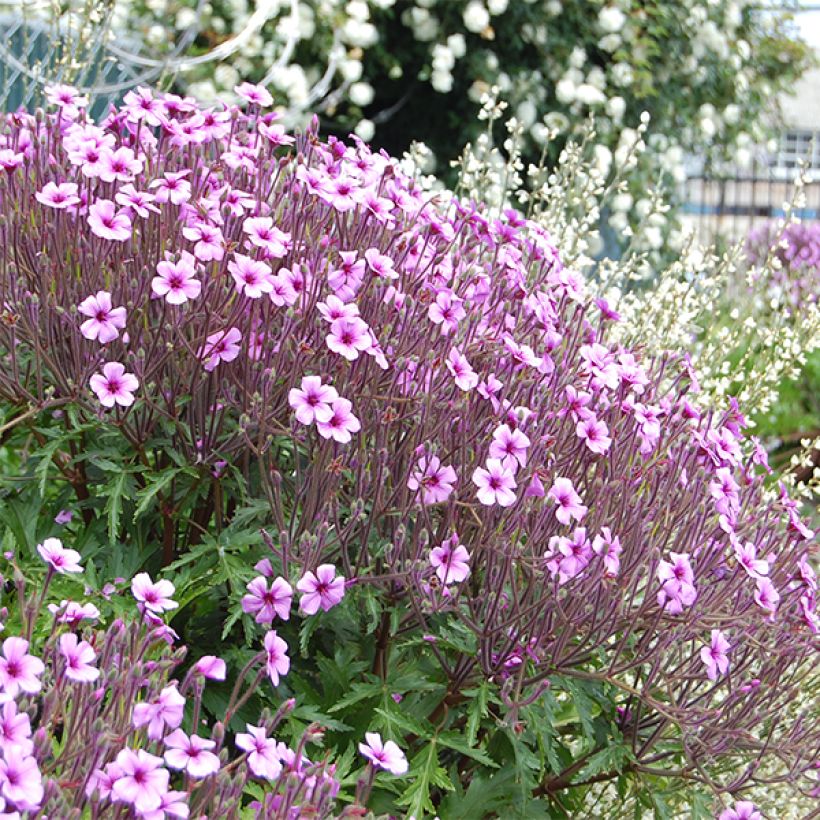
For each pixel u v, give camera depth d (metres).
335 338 2.38
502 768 2.61
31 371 2.69
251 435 2.58
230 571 2.48
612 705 2.66
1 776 1.54
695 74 9.34
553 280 2.97
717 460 2.59
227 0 7.74
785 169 12.12
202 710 2.60
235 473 2.59
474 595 2.65
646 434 2.59
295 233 2.75
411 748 2.67
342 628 2.73
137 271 2.67
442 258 2.83
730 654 2.68
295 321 2.43
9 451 3.49
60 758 1.79
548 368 2.73
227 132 2.98
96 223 2.46
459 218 3.10
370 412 2.58
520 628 2.44
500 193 4.68
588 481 2.71
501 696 2.44
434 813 2.43
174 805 1.65
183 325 2.54
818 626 2.47
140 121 2.91
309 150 3.09
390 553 2.35
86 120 3.12
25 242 2.72
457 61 8.69
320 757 2.55
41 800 1.59
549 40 8.75
